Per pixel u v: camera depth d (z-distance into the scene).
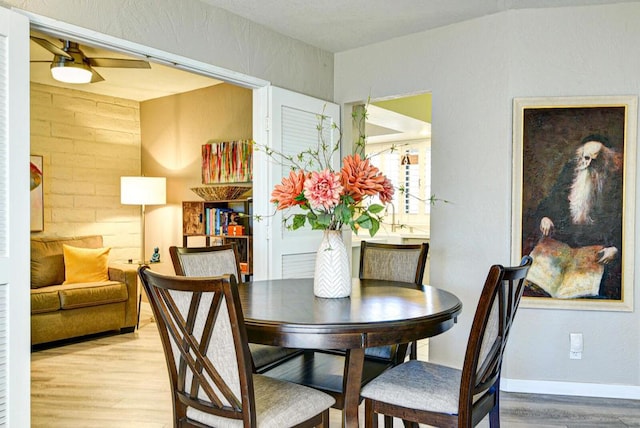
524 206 3.27
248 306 2.02
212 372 1.61
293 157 3.73
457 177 3.52
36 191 4.97
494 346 1.80
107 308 4.61
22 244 2.26
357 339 1.72
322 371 2.35
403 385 1.90
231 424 1.65
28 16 2.34
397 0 3.13
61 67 3.54
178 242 5.52
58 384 3.35
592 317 3.19
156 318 1.76
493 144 3.36
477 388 1.77
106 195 5.59
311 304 2.06
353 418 1.91
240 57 3.40
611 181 3.14
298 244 3.81
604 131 3.15
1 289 2.19
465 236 3.47
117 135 5.69
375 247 3.08
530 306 3.26
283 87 3.75
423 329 1.82
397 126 6.02
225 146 4.96
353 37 3.82
